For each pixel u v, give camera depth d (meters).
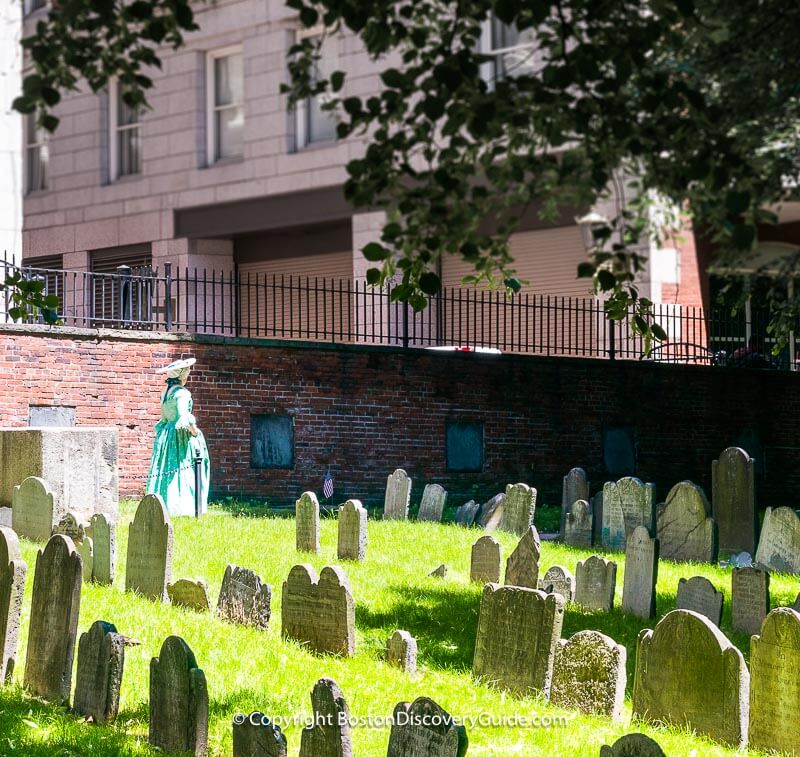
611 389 27.61
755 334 30.23
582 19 11.19
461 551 17.19
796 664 9.05
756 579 12.84
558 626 10.29
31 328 21.77
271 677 10.45
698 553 17.78
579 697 10.03
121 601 12.91
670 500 18.20
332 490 24.28
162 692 8.77
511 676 10.53
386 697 10.03
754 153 18.70
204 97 37.53
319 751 7.76
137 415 22.73
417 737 7.62
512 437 26.39
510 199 15.70
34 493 16.42
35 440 17.44
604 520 18.92
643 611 13.76
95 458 17.84
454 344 28.69
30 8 34.03
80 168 39.53
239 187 36.56
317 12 10.89
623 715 9.97
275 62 36.09
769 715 9.20
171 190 37.75
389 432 25.08
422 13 11.86
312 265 35.88
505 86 11.23
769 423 29.70
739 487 19.27
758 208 15.36
